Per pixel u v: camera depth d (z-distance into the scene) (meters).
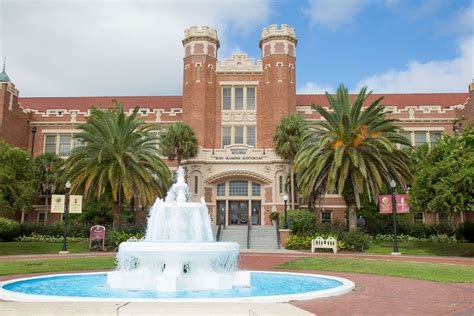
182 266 13.87
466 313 9.09
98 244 32.41
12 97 45.59
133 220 40.88
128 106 52.75
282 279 15.59
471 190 26.22
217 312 6.21
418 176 29.64
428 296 11.50
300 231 34.47
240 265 21.31
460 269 18.12
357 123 32.19
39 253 29.73
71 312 6.23
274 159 42.88
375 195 31.53
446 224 38.28
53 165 42.81
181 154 40.84
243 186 44.41
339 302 10.23
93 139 33.12
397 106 51.03
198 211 19.72
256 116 47.09
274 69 46.53
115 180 32.09
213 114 46.84
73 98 54.88
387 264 20.31
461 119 45.81
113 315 6.22
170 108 52.09
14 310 6.25
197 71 46.84
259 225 42.72
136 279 13.56
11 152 34.38
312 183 32.00
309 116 47.88
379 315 8.74
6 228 34.59
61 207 30.98
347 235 31.19
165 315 6.22
